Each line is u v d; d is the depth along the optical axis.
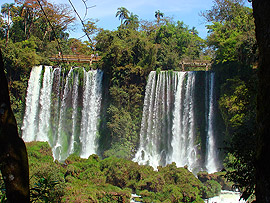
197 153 46.25
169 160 48.16
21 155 6.43
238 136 12.23
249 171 11.49
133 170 35.75
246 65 41.38
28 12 69.75
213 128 45.28
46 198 8.92
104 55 55.22
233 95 38.31
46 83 55.22
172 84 49.00
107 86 52.75
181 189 32.31
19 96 57.09
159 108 49.47
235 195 34.31
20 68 56.94
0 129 6.30
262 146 6.20
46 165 29.41
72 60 59.97
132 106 51.50
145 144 49.84
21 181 6.36
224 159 42.03
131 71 50.97
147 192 32.34
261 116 6.47
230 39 44.19
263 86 6.53
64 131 53.47
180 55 65.44
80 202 27.30
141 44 52.81
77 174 34.94
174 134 48.16
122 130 49.25
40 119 54.78
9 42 65.00
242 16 49.31
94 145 51.81
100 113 52.66
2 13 76.19
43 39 65.50
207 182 34.94
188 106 47.69
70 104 53.66
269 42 6.43
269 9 6.50
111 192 30.38
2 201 7.69
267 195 5.82
